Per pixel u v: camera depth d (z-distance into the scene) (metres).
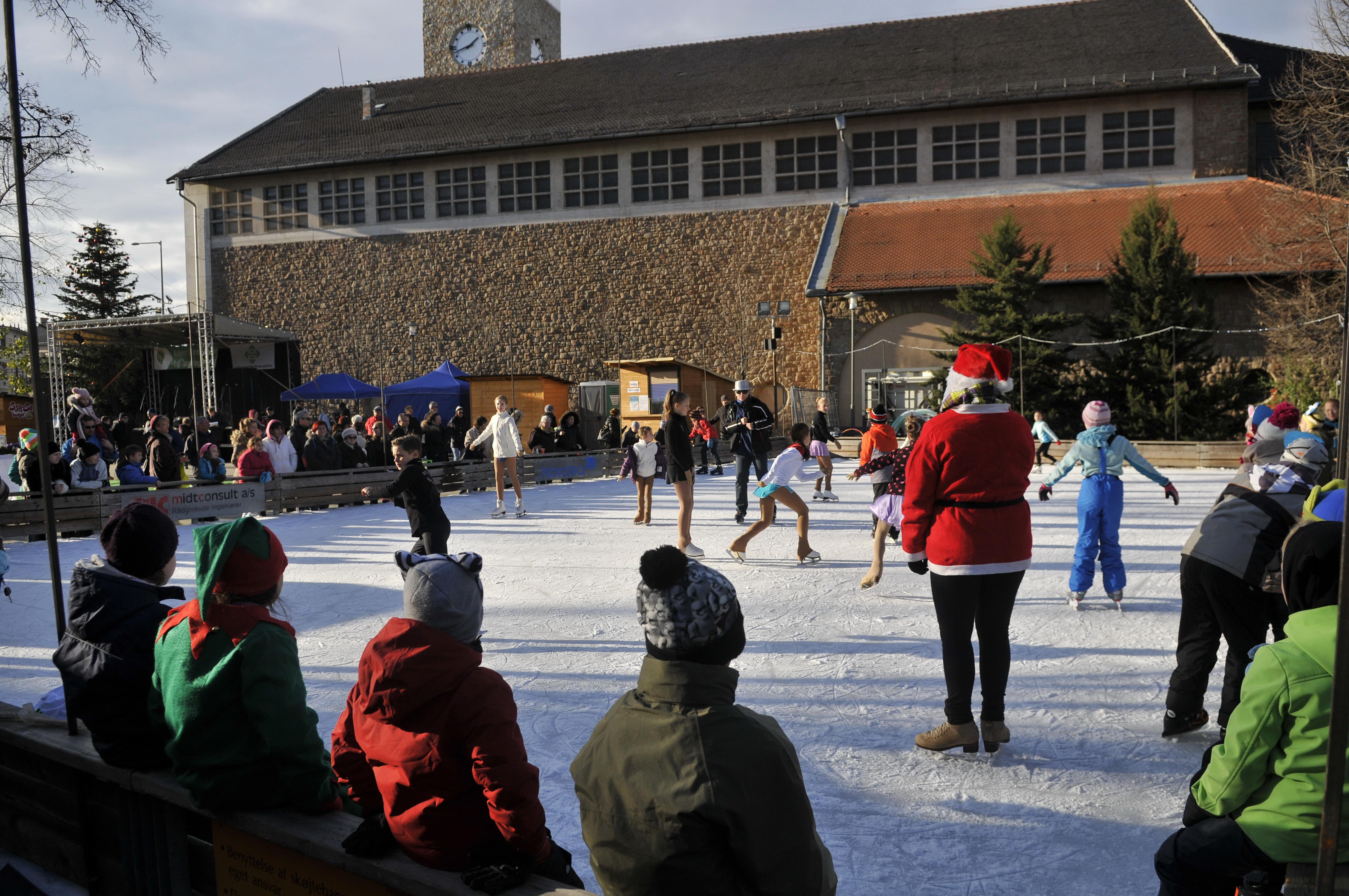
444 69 54.22
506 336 41.59
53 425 30.83
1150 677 5.48
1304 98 30.22
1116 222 33.50
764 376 38.38
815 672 5.78
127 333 33.25
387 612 7.88
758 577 9.02
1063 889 3.17
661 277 39.72
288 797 2.80
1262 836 2.16
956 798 3.92
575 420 25.41
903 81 38.88
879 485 10.32
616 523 13.75
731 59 44.66
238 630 2.76
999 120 36.62
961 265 33.00
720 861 1.95
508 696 2.36
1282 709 2.12
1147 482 18.45
